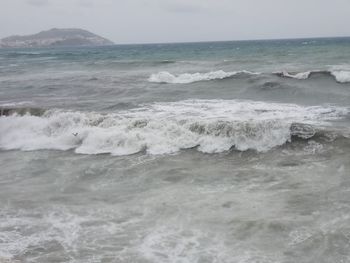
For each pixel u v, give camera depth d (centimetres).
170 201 741
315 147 970
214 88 1848
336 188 752
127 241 606
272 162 915
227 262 539
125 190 809
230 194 756
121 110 1432
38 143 1188
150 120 1159
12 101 1719
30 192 820
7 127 1320
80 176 903
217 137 1046
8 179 905
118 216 693
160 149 1045
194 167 916
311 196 725
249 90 1758
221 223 646
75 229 651
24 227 663
